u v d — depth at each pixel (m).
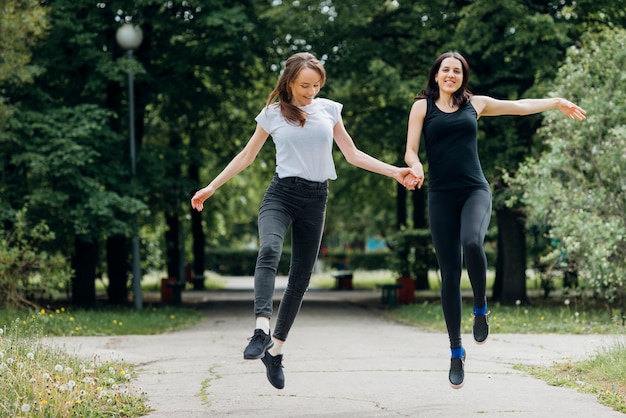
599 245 13.52
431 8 19.64
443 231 5.57
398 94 18.09
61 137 17.38
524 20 17.34
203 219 35.16
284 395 6.27
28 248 15.47
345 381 6.97
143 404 5.82
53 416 5.09
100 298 25.73
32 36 16.22
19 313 14.15
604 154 14.62
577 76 15.16
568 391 6.39
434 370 7.69
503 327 13.10
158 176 19.47
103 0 19.22
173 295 22.20
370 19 19.88
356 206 35.53
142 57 20.42
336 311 20.00
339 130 5.52
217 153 24.61
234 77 21.83
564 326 12.96
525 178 15.44
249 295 28.23
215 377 7.35
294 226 5.41
